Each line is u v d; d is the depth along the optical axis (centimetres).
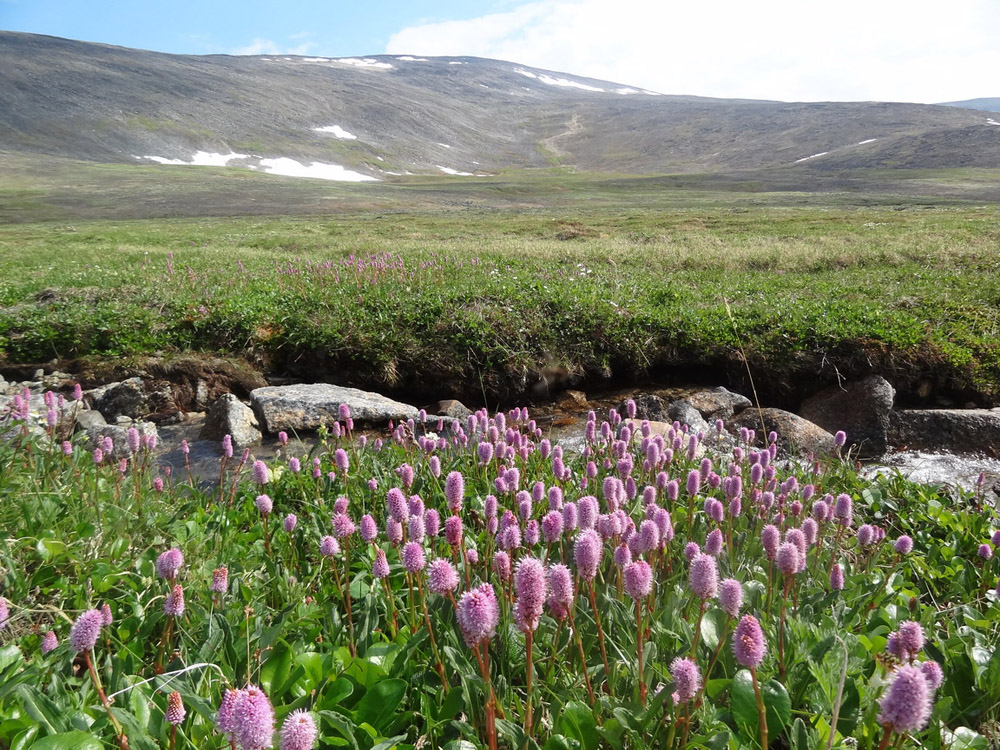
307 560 487
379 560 328
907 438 941
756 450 671
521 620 245
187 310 1205
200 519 525
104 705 253
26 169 11156
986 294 1301
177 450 877
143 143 16438
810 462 796
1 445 591
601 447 668
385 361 1097
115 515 491
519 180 13862
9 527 448
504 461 582
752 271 1789
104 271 1641
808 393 1061
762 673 304
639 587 272
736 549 454
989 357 1052
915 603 415
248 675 290
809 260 1864
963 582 465
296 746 194
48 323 1145
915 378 1038
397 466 639
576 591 347
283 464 671
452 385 1097
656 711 271
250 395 973
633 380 1138
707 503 426
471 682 293
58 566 423
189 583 409
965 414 932
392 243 2631
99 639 351
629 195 9950
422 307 1192
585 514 346
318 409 928
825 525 488
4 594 388
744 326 1138
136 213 6606
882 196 8019
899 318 1132
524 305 1205
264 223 4809
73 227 4553
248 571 441
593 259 1953
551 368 1110
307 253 2320
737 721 280
